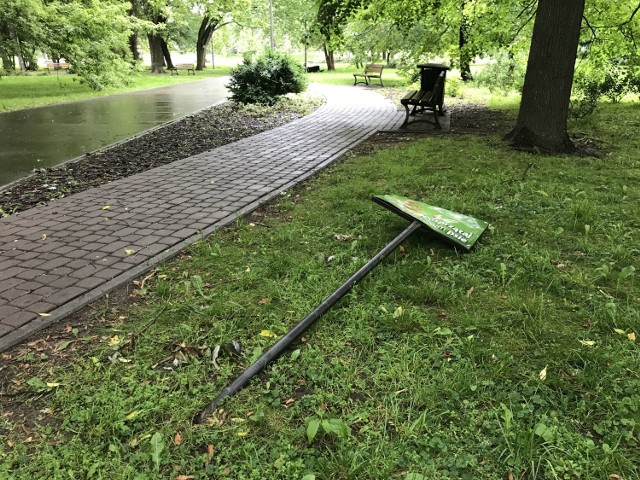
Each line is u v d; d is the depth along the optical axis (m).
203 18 41.53
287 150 9.33
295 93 18.38
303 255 4.51
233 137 11.06
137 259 4.43
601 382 2.77
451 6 14.38
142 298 3.81
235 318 3.45
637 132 10.60
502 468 2.24
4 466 2.27
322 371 2.89
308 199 6.22
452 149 8.91
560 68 8.41
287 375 2.90
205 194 6.46
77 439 2.42
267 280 3.97
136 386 2.80
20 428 2.55
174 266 4.34
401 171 7.30
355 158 8.45
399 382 2.78
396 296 3.77
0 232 5.12
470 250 4.49
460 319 3.41
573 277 4.00
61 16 19.00
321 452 2.37
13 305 3.64
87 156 9.15
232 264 4.34
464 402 2.62
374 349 3.14
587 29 13.48
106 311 3.63
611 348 3.08
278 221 5.46
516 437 2.34
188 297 3.78
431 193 6.29
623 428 2.46
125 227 5.24
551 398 2.66
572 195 6.16
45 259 4.44
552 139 8.66
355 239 4.88
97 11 19.81
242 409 2.61
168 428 2.50
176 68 38.34
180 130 12.08
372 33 22.50
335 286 3.88
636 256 4.45
